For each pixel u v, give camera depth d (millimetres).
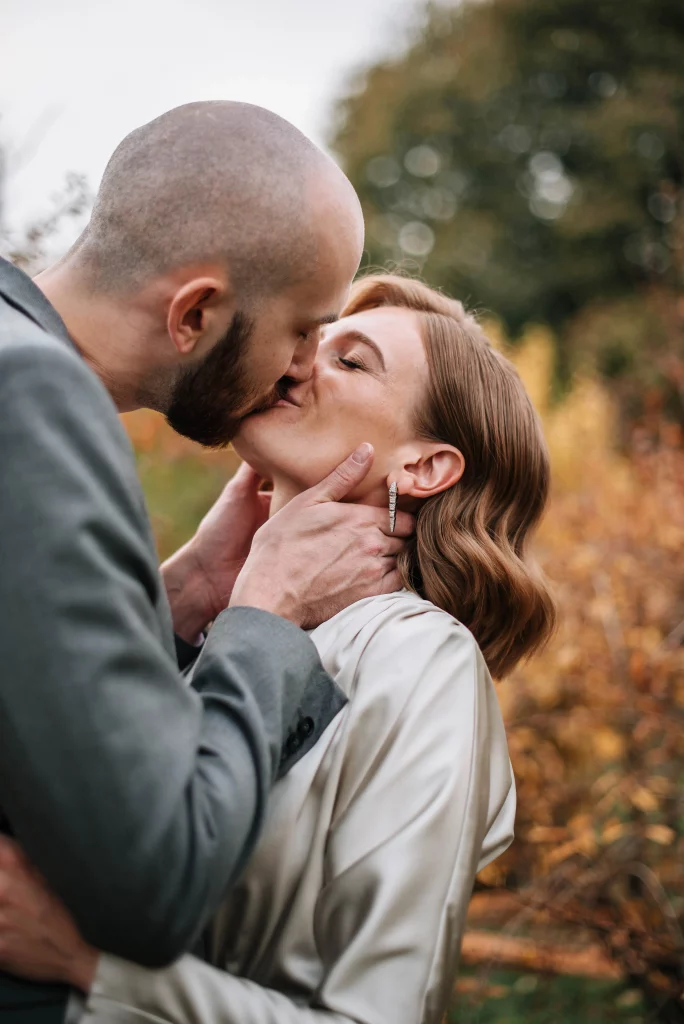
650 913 2734
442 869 1243
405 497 1591
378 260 14703
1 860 1067
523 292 14539
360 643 1354
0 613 932
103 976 1073
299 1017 1144
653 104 13586
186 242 1200
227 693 1122
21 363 987
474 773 1312
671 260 4793
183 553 1790
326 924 1240
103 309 1231
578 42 14953
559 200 15398
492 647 1630
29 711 920
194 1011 1104
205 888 975
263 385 1328
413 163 16406
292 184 1224
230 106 1252
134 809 927
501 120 15992
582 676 3268
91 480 980
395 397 1540
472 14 16531
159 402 1306
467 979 2900
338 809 1277
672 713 2996
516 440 1611
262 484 1895
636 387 4805
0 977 1081
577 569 3283
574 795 3334
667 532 3258
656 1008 2568
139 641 968
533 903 2674
